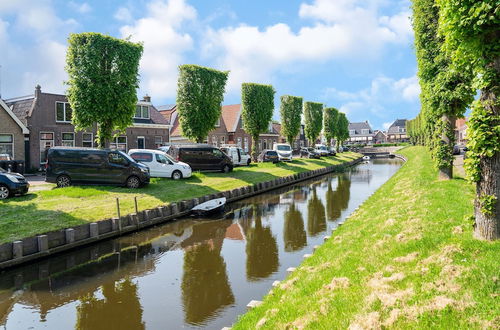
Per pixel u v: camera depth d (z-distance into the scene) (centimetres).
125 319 655
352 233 916
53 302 727
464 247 558
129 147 3294
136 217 1305
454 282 462
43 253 981
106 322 645
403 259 591
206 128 2578
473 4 552
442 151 1415
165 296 754
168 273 891
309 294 570
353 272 605
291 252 1062
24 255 944
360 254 688
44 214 1166
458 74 1237
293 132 4325
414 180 1559
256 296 751
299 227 1381
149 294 764
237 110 4834
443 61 1316
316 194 2273
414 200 1069
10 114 2488
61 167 1639
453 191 1084
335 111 6256
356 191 2381
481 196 577
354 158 5856
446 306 414
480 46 570
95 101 1667
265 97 3444
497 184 564
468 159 589
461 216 747
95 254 1042
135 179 1697
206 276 868
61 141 2812
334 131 6294
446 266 506
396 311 429
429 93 1380
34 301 730
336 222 1466
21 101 2888
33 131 2652
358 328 414
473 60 623
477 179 581
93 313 680
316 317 472
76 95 1658
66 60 1700
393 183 1855
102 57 1712
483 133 552
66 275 876
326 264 698
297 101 4319
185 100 2523
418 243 636
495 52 550
